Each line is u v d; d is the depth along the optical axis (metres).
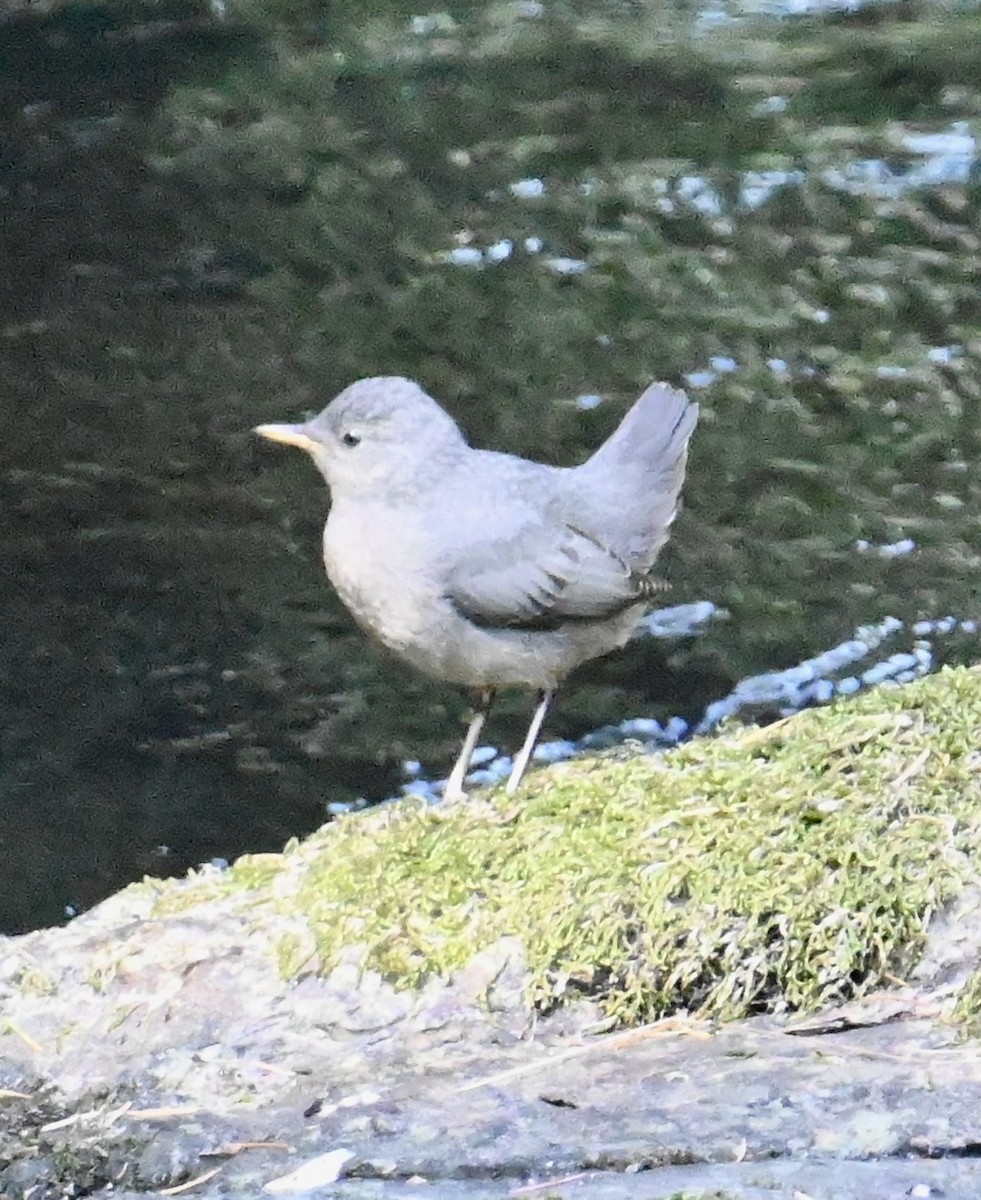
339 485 7.16
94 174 17.05
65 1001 5.56
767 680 10.25
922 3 20.55
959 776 5.71
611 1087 4.68
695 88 18.38
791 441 12.27
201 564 11.41
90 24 20.53
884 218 15.27
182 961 5.61
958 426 12.30
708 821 5.66
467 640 7.17
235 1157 4.59
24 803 9.55
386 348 13.64
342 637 10.87
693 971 5.25
